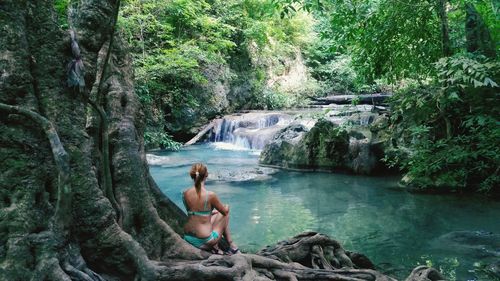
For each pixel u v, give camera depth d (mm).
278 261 4441
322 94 28516
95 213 3645
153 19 15844
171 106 19406
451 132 11422
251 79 24594
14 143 3379
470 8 11625
